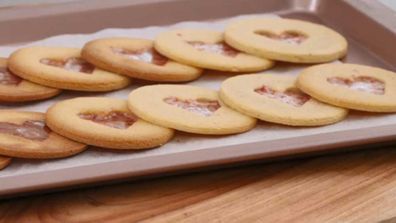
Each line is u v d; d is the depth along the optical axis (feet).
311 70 1.74
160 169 1.35
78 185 1.32
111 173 1.33
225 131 1.53
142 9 1.99
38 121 1.53
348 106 1.62
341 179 1.45
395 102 1.63
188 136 1.53
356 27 1.99
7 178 1.30
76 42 1.86
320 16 2.09
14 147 1.42
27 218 1.31
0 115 1.53
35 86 1.65
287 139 1.44
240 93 1.63
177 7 2.02
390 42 1.89
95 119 1.54
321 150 1.45
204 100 1.63
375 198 1.40
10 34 1.86
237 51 1.85
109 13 1.96
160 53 1.80
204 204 1.36
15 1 2.20
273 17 2.05
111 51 1.76
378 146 1.53
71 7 1.94
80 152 1.46
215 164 1.39
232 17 2.06
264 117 1.56
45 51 1.76
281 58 1.81
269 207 1.36
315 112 1.59
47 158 1.43
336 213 1.35
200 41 1.87
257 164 1.47
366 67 1.78
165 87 1.65
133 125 1.52
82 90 1.66
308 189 1.41
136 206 1.35
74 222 1.31
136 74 1.69
